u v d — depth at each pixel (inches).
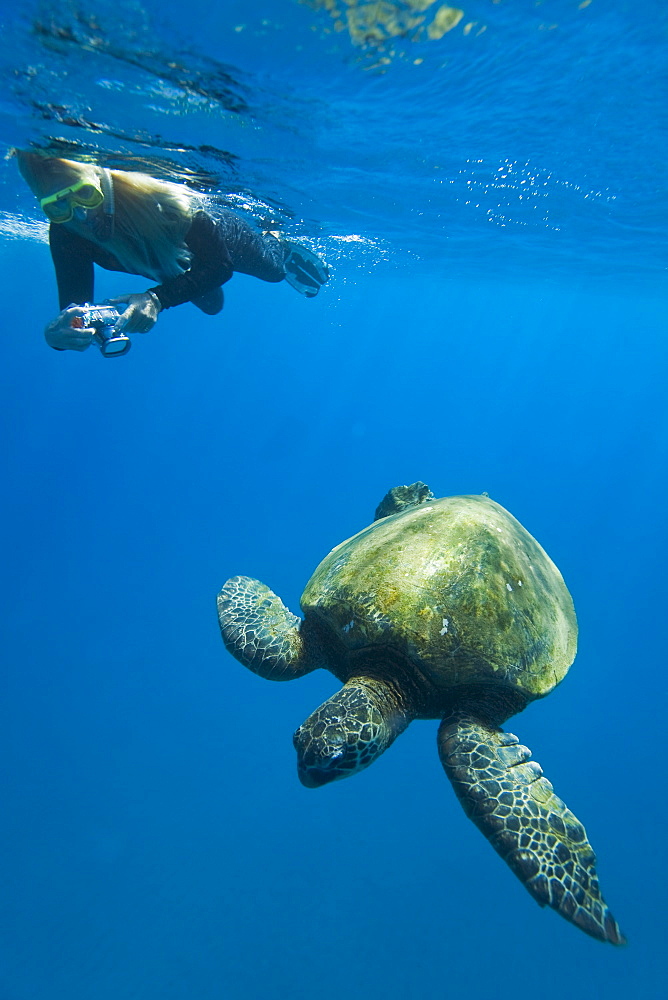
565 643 68.0
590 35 82.7
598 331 768.9
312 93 96.6
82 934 265.0
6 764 372.2
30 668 488.1
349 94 97.6
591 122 114.3
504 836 50.4
